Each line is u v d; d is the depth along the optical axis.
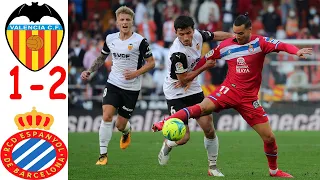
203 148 38.25
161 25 62.28
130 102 30.80
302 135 47.06
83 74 31.30
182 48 26.30
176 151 36.66
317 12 65.88
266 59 51.94
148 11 63.19
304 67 52.06
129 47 30.08
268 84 51.94
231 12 63.25
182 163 31.05
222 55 25.14
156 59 53.91
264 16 63.94
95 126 51.09
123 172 27.50
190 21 25.41
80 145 39.62
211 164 26.59
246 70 24.70
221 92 24.98
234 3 63.72
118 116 31.39
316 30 64.81
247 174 27.11
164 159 29.31
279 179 25.50
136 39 30.14
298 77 52.06
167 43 58.59
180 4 63.62
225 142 41.94
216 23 62.94
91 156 33.81
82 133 48.56
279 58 51.97
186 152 36.12
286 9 65.19
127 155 34.41
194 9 63.50
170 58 26.48
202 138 44.34
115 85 30.44
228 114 51.47
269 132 25.09
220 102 24.89
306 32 64.25
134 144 40.44
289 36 63.91
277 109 51.97
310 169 29.14
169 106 28.31
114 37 30.42
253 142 41.91
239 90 24.86
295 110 52.06
